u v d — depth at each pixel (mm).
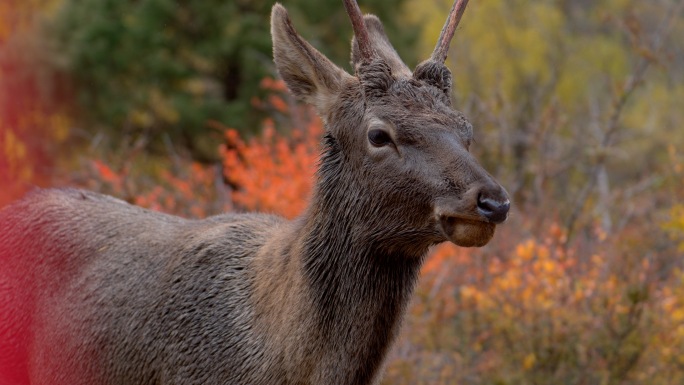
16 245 8922
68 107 26219
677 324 12039
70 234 8758
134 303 8117
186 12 26172
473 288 12797
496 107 20047
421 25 28562
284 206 13805
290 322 7383
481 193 6648
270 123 16875
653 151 26719
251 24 25797
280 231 7941
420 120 7070
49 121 26172
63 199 9164
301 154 14641
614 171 26172
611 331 11703
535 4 36219
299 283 7414
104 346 8164
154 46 25891
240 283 7793
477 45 32969
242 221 8344
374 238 7254
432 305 12797
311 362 7359
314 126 15969
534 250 13719
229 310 7711
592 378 11633
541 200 16594
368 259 7328
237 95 26547
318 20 26547
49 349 8492
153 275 8164
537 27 33969
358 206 7281
